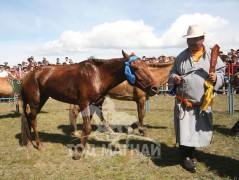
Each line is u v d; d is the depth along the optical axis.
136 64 4.64
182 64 4.39
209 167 4.59
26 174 4.60
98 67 5.07
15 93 9.97
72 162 5.07
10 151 5.73
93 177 4.43
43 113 10.57
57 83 5.35
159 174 4.44
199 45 4.25
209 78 4.11
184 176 4.34
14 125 8.38
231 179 4.16
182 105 4.38
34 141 6.45
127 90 6.63
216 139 6.19
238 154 5.23
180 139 4.27
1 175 4.57
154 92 4.64
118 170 4.65
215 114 9.27
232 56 12.23
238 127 6.62
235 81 4.60
